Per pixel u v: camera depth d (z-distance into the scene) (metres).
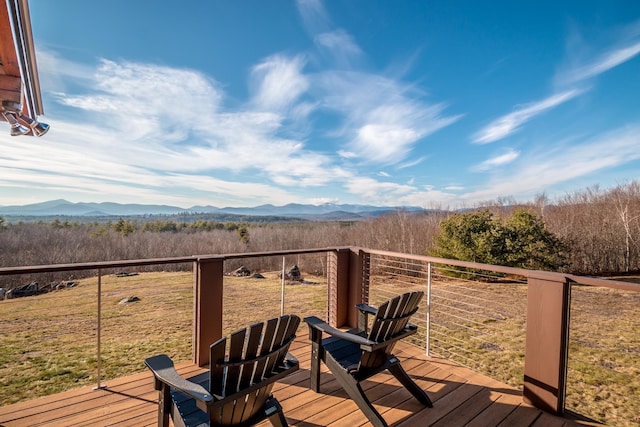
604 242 11.94
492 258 9.90
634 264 11.81
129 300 7.69
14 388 3.56
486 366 4.45
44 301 7.73
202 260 2.82
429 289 3.18
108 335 5.43
